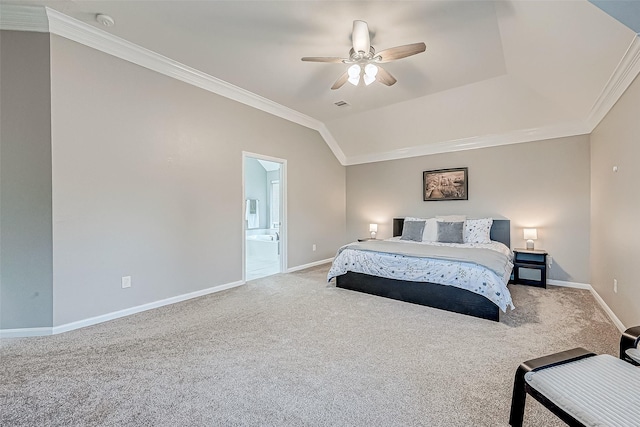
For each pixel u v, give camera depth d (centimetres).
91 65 277
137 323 281
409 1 232
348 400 166
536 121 418
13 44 248
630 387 117
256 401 166
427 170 541
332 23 261
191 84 358
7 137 247
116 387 178
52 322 256
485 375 190
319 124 557
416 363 206
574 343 234
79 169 271
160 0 231
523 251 414
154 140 325
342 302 342
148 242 320
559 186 419
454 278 304
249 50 306
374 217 611
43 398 167
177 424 148
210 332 260
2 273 249
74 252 268
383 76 293
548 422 147
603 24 200
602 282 331
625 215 253
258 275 489
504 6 234
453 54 313
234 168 411
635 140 229
